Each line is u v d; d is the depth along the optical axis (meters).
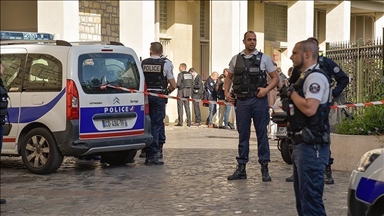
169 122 25.02
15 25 22.84
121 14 21.33
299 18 25.78
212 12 23.61
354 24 33.59
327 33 28.33
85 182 10.80
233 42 23.41
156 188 10.14
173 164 12.78
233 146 16.20
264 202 8.94
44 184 10.66
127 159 12.63
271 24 28.83
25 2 22.66
